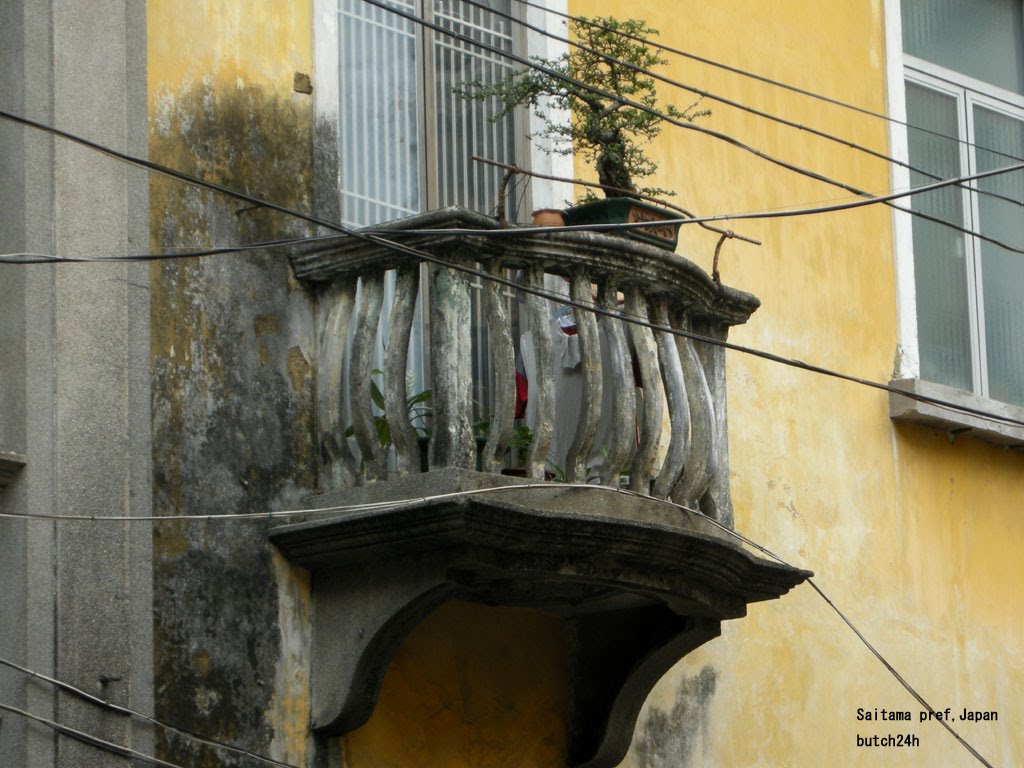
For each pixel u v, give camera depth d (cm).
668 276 1090
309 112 1104
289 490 1048
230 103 1067
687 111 1312
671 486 1091
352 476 1056
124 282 998
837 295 1403
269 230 1069
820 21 1449
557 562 1027
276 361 1057
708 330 1150
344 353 1067
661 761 1220
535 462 1038
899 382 1410
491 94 1175
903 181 1475
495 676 1133
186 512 1003
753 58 1394
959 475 1452
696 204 1324
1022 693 1453
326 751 1042
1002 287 1548
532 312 1050
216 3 1073
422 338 1166
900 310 1444
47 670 936
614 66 1190
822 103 1434
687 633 1133
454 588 1016
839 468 1370
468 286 1031
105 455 974
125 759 955
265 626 1027
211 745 992
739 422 1312
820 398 1370
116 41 1019
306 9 1117
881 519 1389
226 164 1059
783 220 1381
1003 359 1532
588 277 1066
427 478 1006
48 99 988
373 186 1179
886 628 1370
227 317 1040
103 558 963
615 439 1063
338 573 1046
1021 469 1498
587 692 1170
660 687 1233
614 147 1153
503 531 990
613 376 1069
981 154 1557
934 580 1411
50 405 960
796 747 1299
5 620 949
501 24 1273
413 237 1030
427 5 1232
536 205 1252
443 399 1015
